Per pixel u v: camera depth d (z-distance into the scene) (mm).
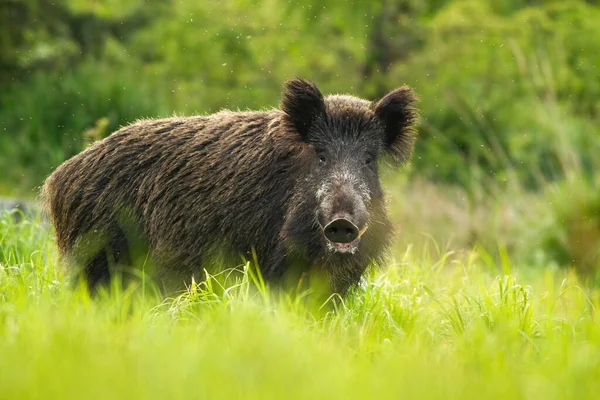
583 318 12320
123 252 13961
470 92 34438
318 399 7742
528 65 34062
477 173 30281
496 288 14148
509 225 26297
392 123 13648
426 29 34438
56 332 9039
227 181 13305
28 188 27969
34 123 29906
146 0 36906
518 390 8328
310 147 12953
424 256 16359
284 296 12531
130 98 30578
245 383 8109
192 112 33500
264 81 34625
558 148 28812
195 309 11766
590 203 23938
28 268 14156
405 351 10414
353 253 12344
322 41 34438
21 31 34812
